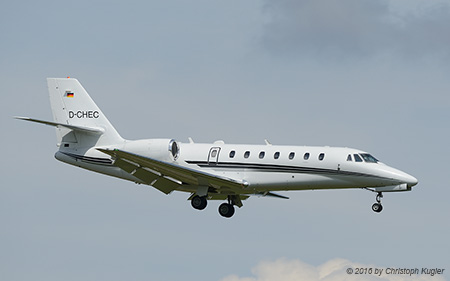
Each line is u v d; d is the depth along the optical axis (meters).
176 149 108.06
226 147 111.19
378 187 107.19
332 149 107.56
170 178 109.00
